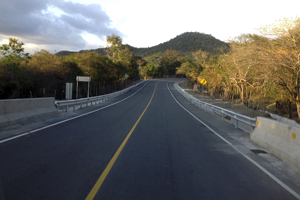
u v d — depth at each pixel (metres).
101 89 42.06
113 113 17.61
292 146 6.66
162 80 104.44
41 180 4.82
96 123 12.59
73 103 17.97
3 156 6.32
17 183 4.65
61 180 4.86
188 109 23.91
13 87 21.78
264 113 22.09
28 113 11.94
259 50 17.28
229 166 6.20
